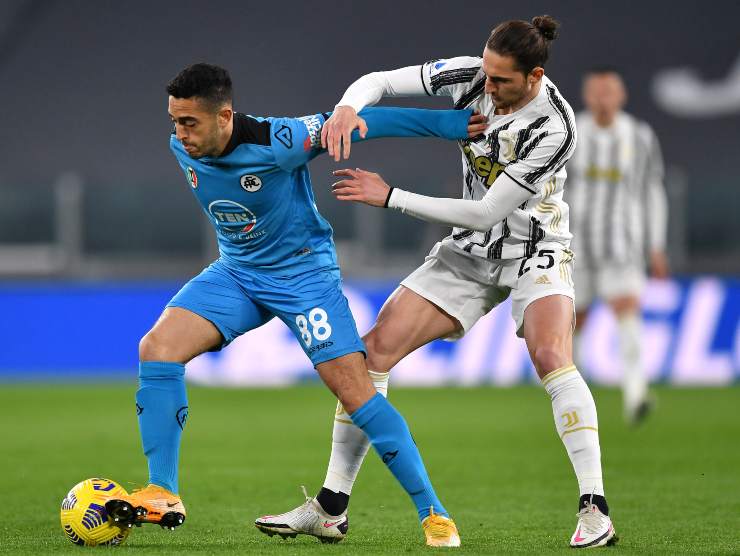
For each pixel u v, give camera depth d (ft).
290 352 158.81
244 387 157.17
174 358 53.01
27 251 172.96
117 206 173.78
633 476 82.17
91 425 116.57
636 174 111.14
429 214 53.62
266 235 53.31
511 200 54.19
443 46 173.47
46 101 175.22
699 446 99.35
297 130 51.88
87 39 175.94
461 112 55.26
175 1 176.55
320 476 82.58
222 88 49.78
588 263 112.16
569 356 54.85
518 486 78.13
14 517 63.57
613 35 170.91
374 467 86.94
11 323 161.38
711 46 169.48
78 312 162.30
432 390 152.25
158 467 52.90
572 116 55.52
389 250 168.55
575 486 78.02
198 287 54.49
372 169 168.76
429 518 52.49
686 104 169.58
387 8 174.29
